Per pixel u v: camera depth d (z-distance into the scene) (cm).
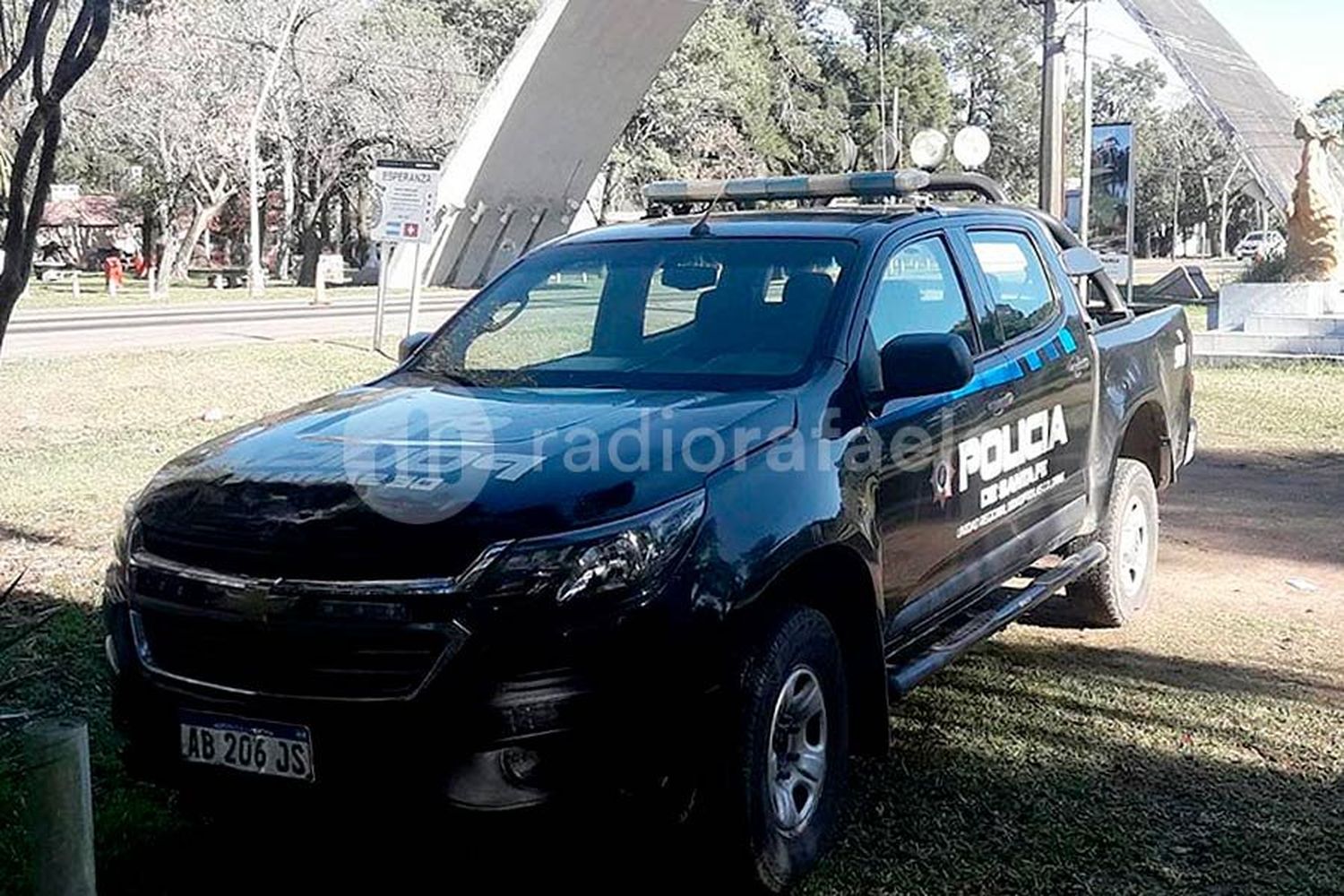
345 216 6838
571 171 4197
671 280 520
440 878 430
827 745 427
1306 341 1867
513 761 355
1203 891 413
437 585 354
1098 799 478
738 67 5922
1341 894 411
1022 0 2145
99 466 1091
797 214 558
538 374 495
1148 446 740
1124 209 2600
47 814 300
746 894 400
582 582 357
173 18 4366
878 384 477
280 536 369
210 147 4734
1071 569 633
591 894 416
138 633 394
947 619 517
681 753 367
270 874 432
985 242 588
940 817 464
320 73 4681
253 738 371
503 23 5531
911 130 7594
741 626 385
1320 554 851
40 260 6141
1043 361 588
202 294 4162
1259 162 3216
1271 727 548
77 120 4534
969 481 519
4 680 555
